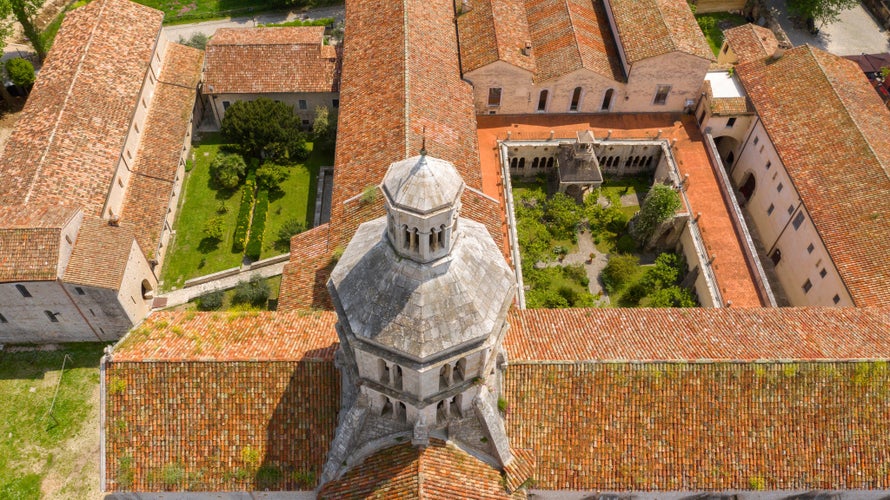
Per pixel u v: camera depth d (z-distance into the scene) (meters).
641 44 61.62
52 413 47.41
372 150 47.91
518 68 60.00
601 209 61.00
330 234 44.69
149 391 31.98
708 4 86.94
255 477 31.78
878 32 86.38
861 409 32.66
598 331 36.25
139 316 51.88
